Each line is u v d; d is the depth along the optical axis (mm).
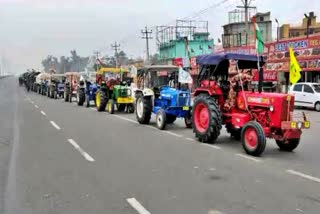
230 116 10617
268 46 29984
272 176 7281
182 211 5453
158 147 10281
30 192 6410
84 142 11094
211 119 10539
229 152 9602
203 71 11422
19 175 7465
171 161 8578
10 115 19281
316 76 26922
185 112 14055
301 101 22969
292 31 44656
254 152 9117
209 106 10625
